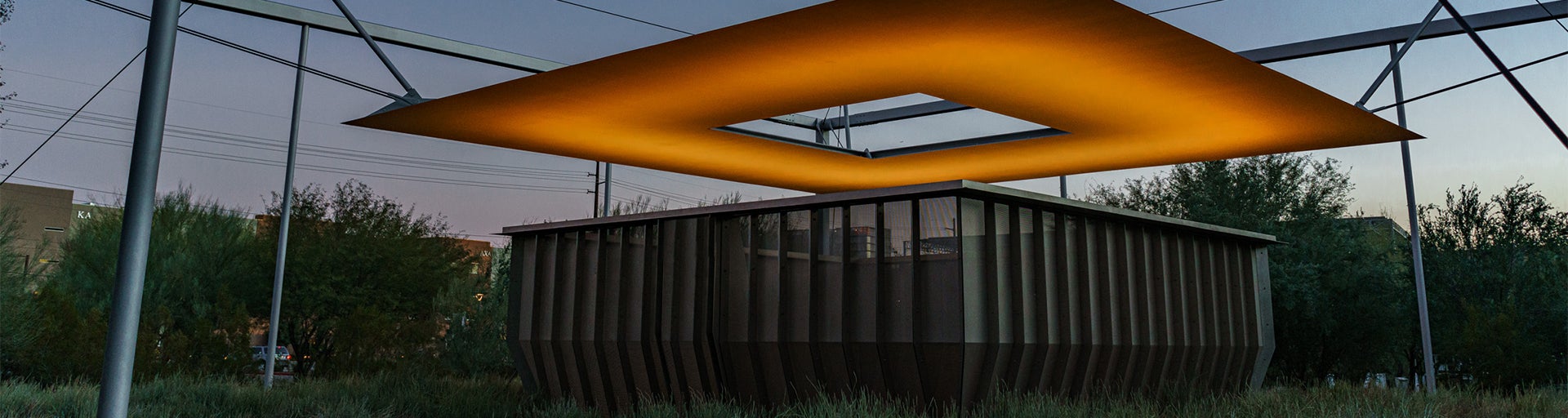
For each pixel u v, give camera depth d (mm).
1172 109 11227
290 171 18344
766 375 10898
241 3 17781
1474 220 22609
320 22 18719
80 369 18141
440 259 28625
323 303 25391
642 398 11977
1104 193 27969
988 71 9586
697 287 11438
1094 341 10672
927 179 18281
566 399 13125
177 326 23578
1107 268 10945
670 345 11711
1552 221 21750
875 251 10070
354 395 14266
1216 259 13023
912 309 9609
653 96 10727
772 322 10797
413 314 27406
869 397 9930
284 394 14539
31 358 17875
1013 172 17281
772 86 10266
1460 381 20844
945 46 8656
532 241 14227
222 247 26047
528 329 13883
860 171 17312
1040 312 10078
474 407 12922
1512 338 18312
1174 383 11656
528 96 10688
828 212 10633
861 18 7836
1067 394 10477
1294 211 24688
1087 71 9500
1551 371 17875
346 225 27719
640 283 12391
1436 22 18547
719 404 10523
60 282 23781
